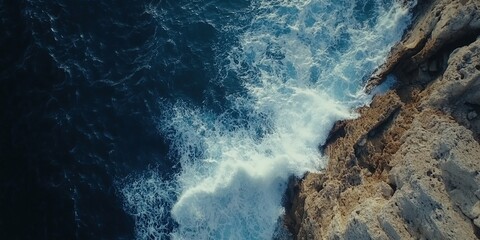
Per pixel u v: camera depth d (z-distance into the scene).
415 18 43.25
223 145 44.47
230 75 47.00
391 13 45.03
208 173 43.66
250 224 42.31
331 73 45.12
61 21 48.59
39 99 45.34
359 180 38.44
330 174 40.25
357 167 38.91
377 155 38.78
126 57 47.69
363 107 42.38
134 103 45.84
